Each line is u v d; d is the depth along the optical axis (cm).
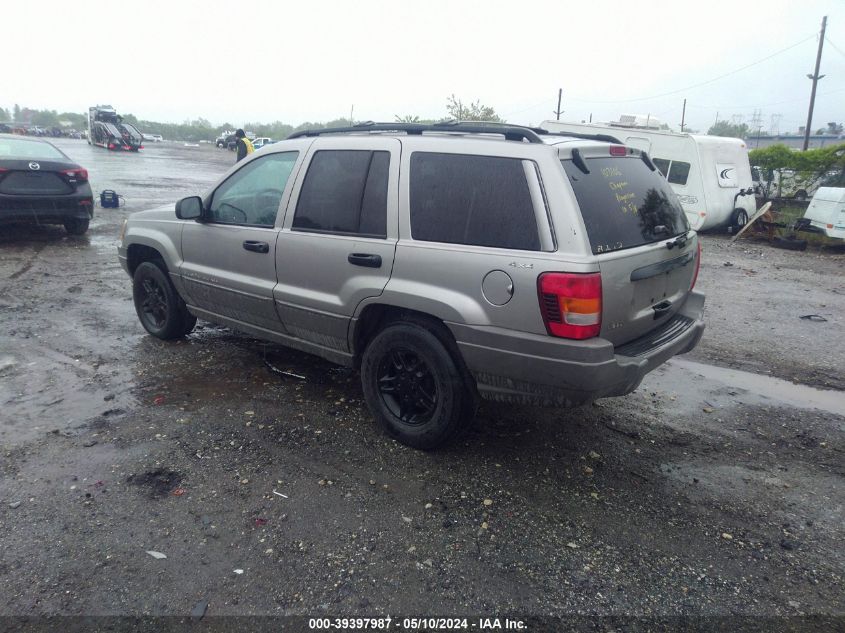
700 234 1584
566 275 311
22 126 8300
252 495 339
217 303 500
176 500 332
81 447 382
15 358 522
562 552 301
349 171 407
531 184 331
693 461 396
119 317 643
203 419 424
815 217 1366
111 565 283
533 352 327
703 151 1488
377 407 403
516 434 421
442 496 344
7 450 376
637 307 358
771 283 981
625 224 354
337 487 349
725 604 271
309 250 418
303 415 435
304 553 294
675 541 313
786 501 354
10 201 938
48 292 727
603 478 370
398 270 372
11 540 297
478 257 340
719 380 543
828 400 504
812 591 281
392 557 294
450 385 363
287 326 452
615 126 1675
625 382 334
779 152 1831
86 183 1043
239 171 479
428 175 369
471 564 291
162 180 2206
